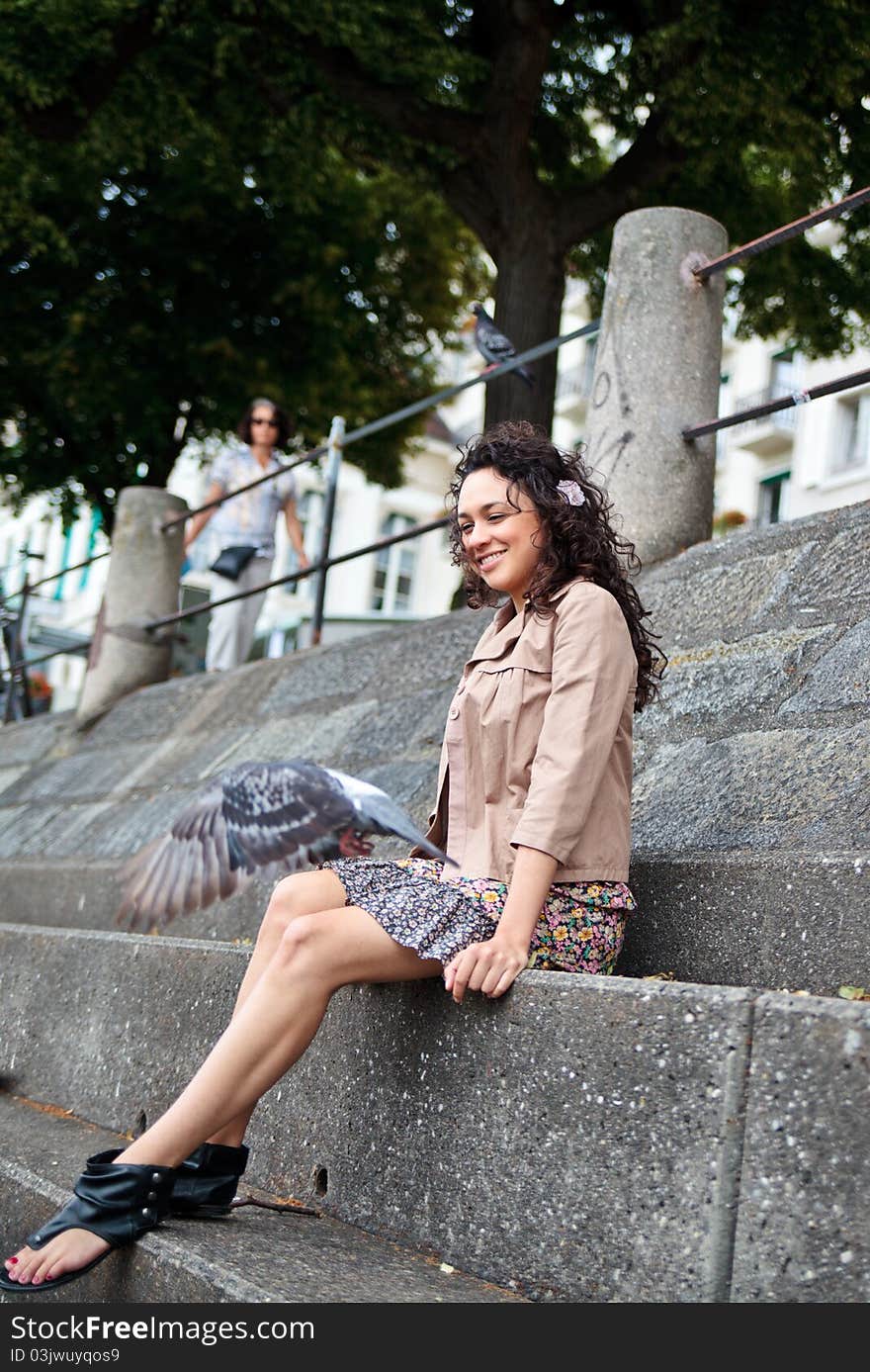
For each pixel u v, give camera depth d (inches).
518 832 104.1
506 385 399.9
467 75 406.0
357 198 596.7
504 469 116.7
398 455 697.6
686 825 136.8
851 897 108.7
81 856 258.1
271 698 264.8
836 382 169.3
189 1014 139.9
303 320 616.4
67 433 629.9
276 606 1486.2
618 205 410.0
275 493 344.2
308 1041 105.7
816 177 423.5
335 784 91.2
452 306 657.6
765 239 186.5
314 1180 117.0
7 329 589.6
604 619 109.0
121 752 303.9
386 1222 107.9
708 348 205.8
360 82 410.6
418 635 235.8
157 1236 102.7
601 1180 89.4
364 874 109.4
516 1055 98.2
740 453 1237.7
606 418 205.5
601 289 516.7
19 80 404.2
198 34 415.8
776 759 136.4
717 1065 83.7
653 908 124.8
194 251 589.0
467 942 103.5
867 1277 74.1
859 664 139.4
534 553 116.4
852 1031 77.6
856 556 153.9
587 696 106.1
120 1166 104.2
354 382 636.7
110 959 155.7
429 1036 106.7
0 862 286.7
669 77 379.6
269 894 184.1
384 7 395.9
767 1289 78.2
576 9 411.5
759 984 114.3
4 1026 174.9
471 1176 100.1
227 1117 106.2
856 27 355.3
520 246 408.5
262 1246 101.5
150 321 597.0
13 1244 122.3
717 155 400.8
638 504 200.4
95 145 499.5
